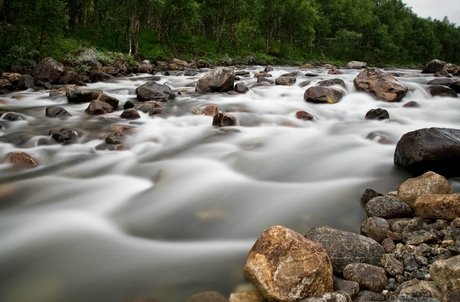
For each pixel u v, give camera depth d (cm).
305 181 621
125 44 3741
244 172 669
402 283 325
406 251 377
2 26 2542
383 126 989
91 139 855
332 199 536
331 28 7644
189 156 757
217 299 318
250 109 1198
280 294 298
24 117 1073
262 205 522
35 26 2670
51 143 831
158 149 812
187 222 478
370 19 7781
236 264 377
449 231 409
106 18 3422
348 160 711
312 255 315
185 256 396
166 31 4306
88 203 531
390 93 1323
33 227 454
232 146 830
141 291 334
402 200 502
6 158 703
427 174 521
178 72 2736
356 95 1384
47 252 400
